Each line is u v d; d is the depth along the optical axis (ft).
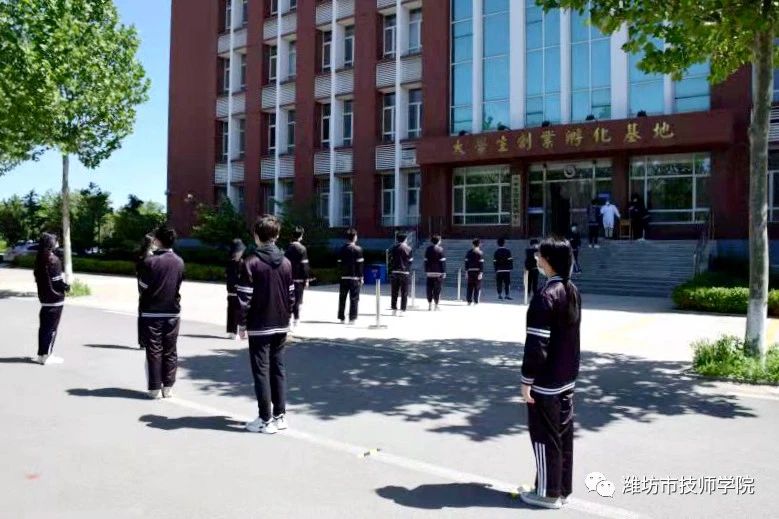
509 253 61.36
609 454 17.39
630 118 74.23
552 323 13.42
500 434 19.04
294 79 108.17
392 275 49.14
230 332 37.76
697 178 76.38
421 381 26.20
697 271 62.95
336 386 25.21
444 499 14.08
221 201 103.71
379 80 97.96
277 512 13.21
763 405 22.74
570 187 84.89
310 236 88.74
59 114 56.39
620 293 65.51
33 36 54.49
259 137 112.68
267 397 18.98
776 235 70.95
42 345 28.66
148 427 19.22
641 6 27.86
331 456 16.88
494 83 87.86
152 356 22.66
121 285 79.25
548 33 83.76
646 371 28.35
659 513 13.57
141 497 13.91
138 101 63.72
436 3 91.91
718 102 72.28
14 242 191.62
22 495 13.92
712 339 36.99
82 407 21.34
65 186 63.52
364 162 99.09
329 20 103.96
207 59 120.37
